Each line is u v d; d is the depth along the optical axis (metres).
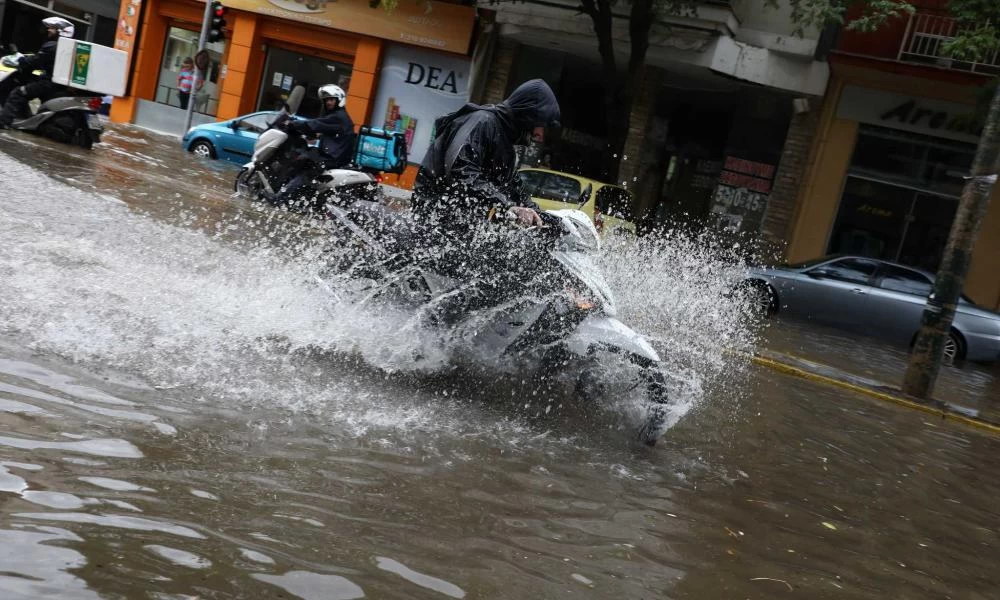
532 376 5.60
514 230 5.45
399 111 25.86
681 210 23.84
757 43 20.88
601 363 5.46
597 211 15.46
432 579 2.99
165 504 3.10
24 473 3.09
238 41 27.78
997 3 15.54
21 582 2.44
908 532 4.80
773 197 21.52
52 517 2.84
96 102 15.24
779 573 3.77
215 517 3.09
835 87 20.69
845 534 4.52
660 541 3.84
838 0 18.70
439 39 24.83
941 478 6.23
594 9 18.56
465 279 5.54
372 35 25.61
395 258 5.69
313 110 27.67
